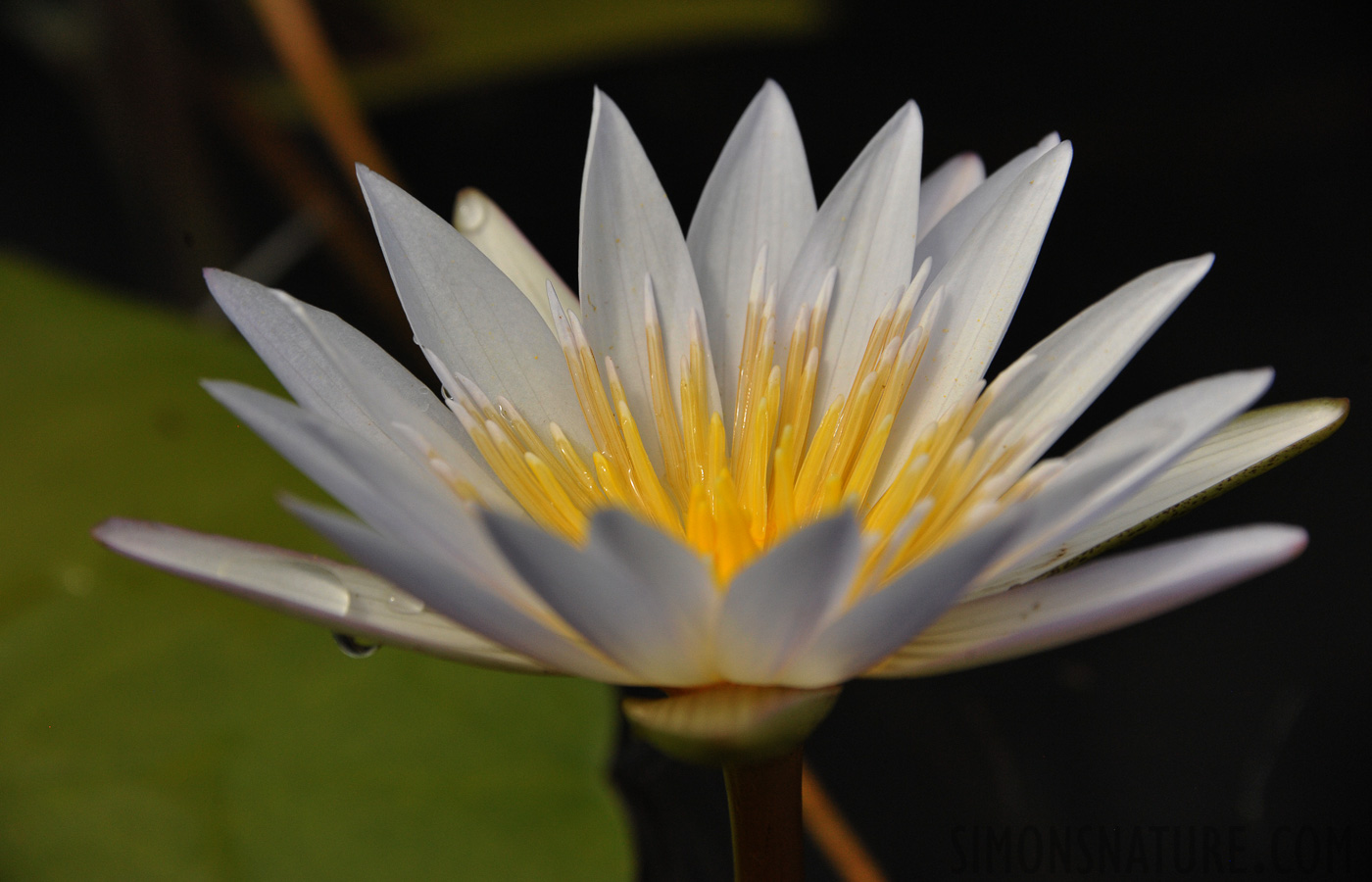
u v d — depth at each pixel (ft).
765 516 1.27
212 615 1.35
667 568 1.15
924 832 1.38
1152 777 1.40
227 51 1.98
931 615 1.16
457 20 2.05
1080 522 1.16
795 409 1.27
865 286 1.27
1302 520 1.52
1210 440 1.25
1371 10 2.13
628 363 1.28
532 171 2.12
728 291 1.29
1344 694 1.42
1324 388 1.63
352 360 1.19
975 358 1.24
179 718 1.31
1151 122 2.09
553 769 1.30
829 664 1.17
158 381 1.42
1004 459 1.22
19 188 2.04
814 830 1.36
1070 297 1.83
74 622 1.34
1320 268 1.82
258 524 1.38
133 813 1.27
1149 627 1.46
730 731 1.15
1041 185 1.24
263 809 1.28
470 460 1.23
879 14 2.26
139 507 1.38
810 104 2.17
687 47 2.24
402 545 1.18
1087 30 2.24
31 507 1.37
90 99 1.96
